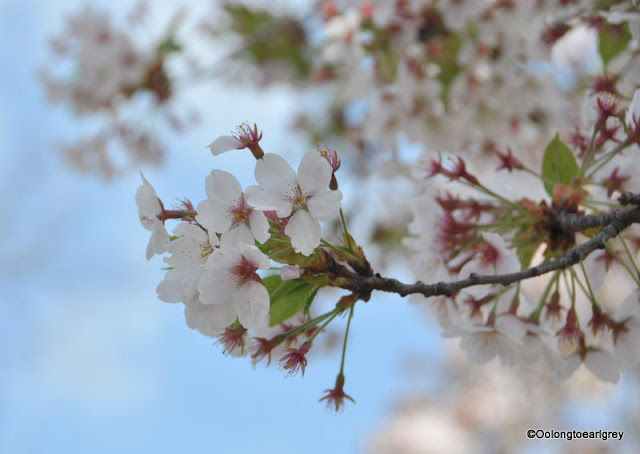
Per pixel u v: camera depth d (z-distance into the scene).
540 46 0.79
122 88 1.09
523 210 0.67
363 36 0.89
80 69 1.08
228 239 0.59
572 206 0.66
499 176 0.70
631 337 0.64
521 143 0.85
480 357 0.65
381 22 0.85
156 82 1.09
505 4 0.81
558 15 0.78
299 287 0.61
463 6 0.81
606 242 0.61
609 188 0.66
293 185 0.59
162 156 1.13
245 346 0.62
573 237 0.66
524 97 0.83
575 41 0.95
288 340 0.62
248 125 0.60
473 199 0.68
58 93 1.09
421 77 0.83
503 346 0.65
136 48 1.08
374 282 0.60
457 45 0.85
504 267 0.65
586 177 0.66
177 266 0.60
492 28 0.82
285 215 0.59
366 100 0.89
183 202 0.62
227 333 0.61
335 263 0.60
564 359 0.65
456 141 0.82
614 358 0.64
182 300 0.59
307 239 0.59
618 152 0.65
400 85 0.83
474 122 0.83
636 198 0.61
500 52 0.83
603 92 0.69
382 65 0.89
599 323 0.64
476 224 0.67
